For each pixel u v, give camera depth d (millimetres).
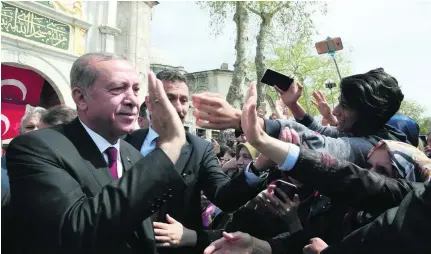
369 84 1646
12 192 1322
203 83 22328
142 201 1231
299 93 2205
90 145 1523
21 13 10086
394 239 1079
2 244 1449
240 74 11789
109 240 1186
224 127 1407
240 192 2049
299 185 1881
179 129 1389
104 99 1483
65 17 11297
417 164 1504
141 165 1287
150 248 1606
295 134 1510
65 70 11398
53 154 1366
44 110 3408
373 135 1709
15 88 10922
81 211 1207
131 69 1566
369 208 1338
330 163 1294
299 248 1737
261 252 1708
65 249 1171
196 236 2080
